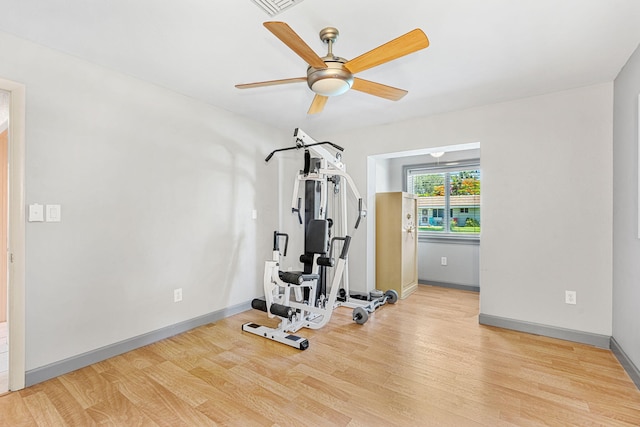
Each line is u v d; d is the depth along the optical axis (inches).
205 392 75.2
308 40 77.2
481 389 76.3
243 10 66.3
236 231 135.3
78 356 86.4
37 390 75.9
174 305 111.2
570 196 106.4
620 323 91.4
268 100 119.3
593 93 103.0
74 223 86.1
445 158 184.5
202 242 121.1
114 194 94.7
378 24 70.7
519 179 115.1
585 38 76.1
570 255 106.3
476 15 67.5
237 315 133.1
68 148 85.0
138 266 100.7
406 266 165.5
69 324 85.0
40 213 79.7
